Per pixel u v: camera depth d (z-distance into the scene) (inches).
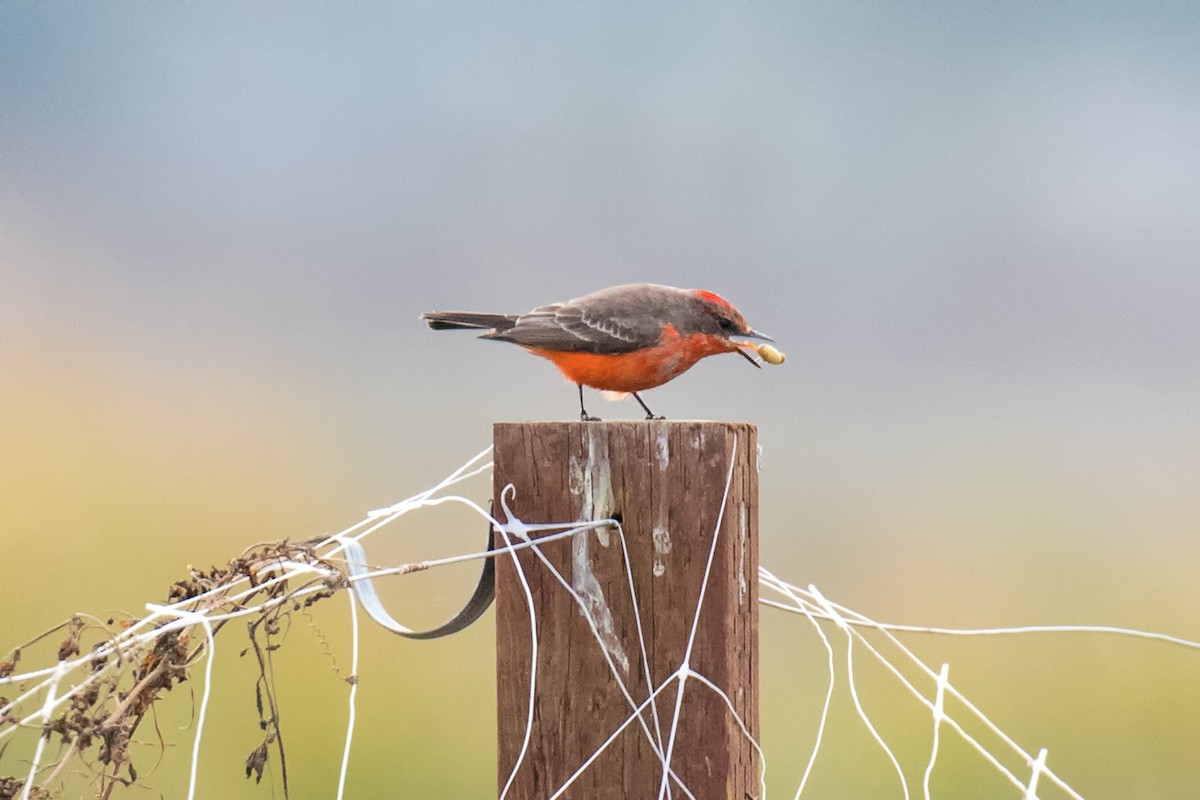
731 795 248.8
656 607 251.3
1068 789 244.4
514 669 257.1
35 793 239.5
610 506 253.9
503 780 257.3
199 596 256.2
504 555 257.3
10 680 233.9
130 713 248.1
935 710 264.8
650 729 250.5
